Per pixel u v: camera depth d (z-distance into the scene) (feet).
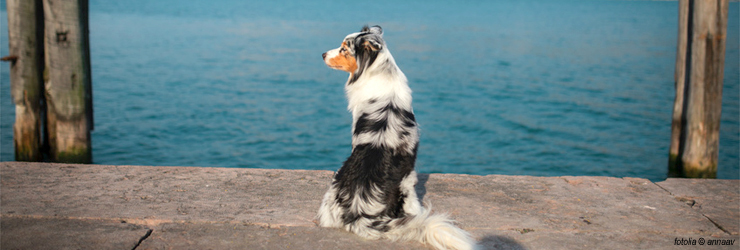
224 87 50.60
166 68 59.11
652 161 31.37
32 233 9.50
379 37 10.21
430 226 8.87
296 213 10.74
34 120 20.74
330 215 9.91
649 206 11.55
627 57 76.23
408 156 9.60
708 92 21.16
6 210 10.43
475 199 11.80
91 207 10.75
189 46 79.82
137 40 85.05
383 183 9.34
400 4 282.56
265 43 88.22
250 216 10.52
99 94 44.62
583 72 63.21
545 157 32.27
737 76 57.82
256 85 52.37
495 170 29.94
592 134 37.24
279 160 30.86
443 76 59.98
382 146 9.45
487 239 9.75
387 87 9.89
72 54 19.61
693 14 20.94
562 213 11.08
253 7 214.48
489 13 204.95
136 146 31.60
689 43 21.36
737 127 37.58
